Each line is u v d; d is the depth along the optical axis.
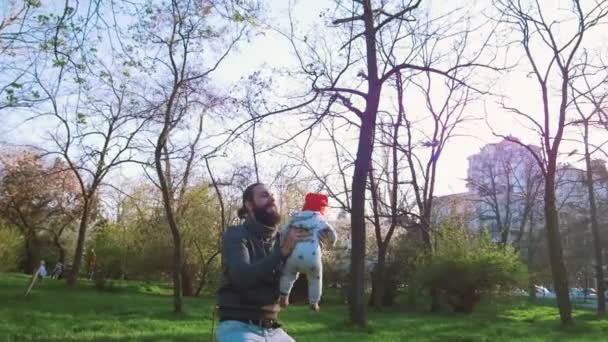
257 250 4.56
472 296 30.47
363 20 20.30
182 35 22.30
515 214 65.69
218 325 4.55
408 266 35.94
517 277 30.22
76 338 13.65
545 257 57.12
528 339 16.88
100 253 40.88
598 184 45.84
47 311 19.94
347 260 38.34
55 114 30.59
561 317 23.56
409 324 21.12
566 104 24.44
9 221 50.53
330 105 17.36
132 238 40.62
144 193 41.53
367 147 20.14
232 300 4.46
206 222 38.34
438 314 28.94
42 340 13.18
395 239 37.06
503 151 50.03
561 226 54.97
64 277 51.88
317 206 5.49
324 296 39.28
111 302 25.38
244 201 4.75
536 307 36.91
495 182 52.75
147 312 20.86
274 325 4.57
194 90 24.80
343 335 16.20
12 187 48.34
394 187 32.59
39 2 11.73
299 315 22.64
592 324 24.36
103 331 15.44
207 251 38.78
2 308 20.17
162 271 39.88
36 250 55.69
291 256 5.07
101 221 48.34
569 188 53.47
